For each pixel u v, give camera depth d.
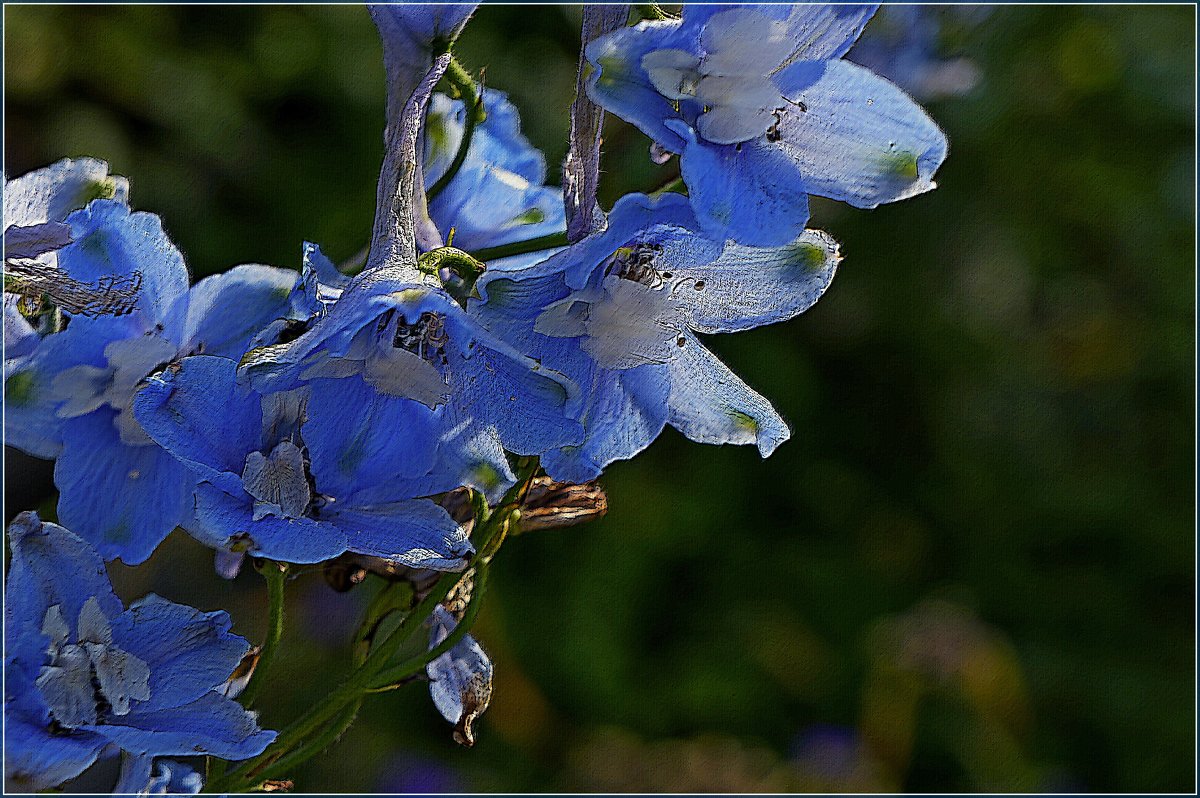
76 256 0.41
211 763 0.42
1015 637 0.92
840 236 0.89
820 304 0.90
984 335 0.94
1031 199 0.94
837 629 0.89
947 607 0.89
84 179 0.42
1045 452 0.94
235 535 0.40
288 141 0.84
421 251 0.41
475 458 0.41
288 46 0.85
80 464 0.41
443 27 0.42
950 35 0.69
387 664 0.42
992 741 0.87
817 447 0.90
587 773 0.81
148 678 0.40
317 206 0.82
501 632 0.82
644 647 0.87
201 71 0.84
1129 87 0.94
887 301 0.90
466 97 0.43
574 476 0.41
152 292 0.41
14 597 0.40
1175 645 0.92
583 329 0.41
